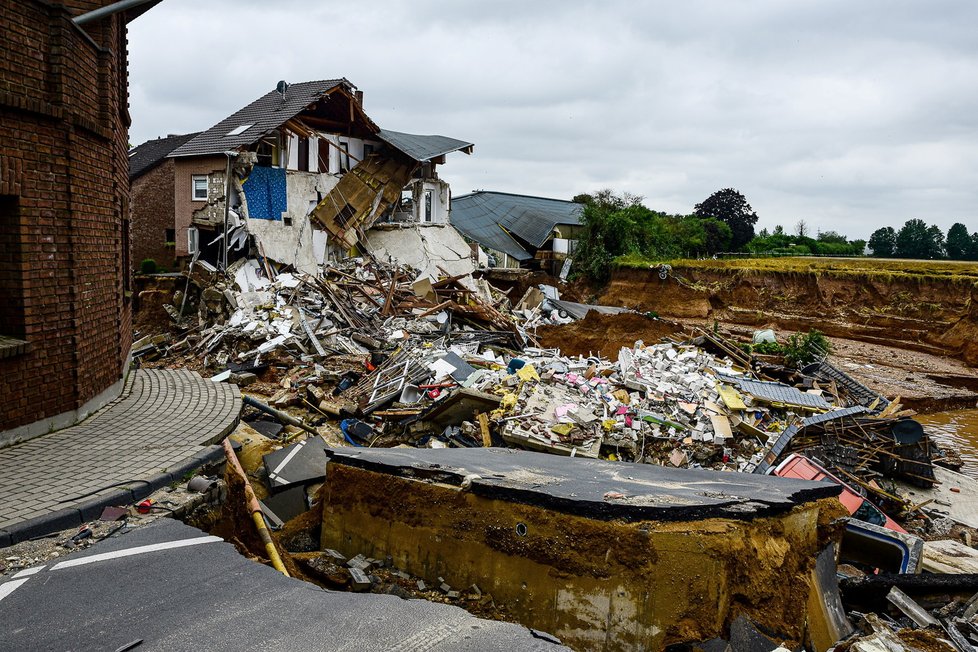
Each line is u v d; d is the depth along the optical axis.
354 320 24.53
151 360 22.44
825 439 15.45
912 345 35.94
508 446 14.41
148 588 4.42
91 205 9.48
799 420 15.81
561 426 14.26
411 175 34.72
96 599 4.25
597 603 5.69
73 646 3.67
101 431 8.74
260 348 21.39
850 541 9.09
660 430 14.74
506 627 3.90
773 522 6.07
